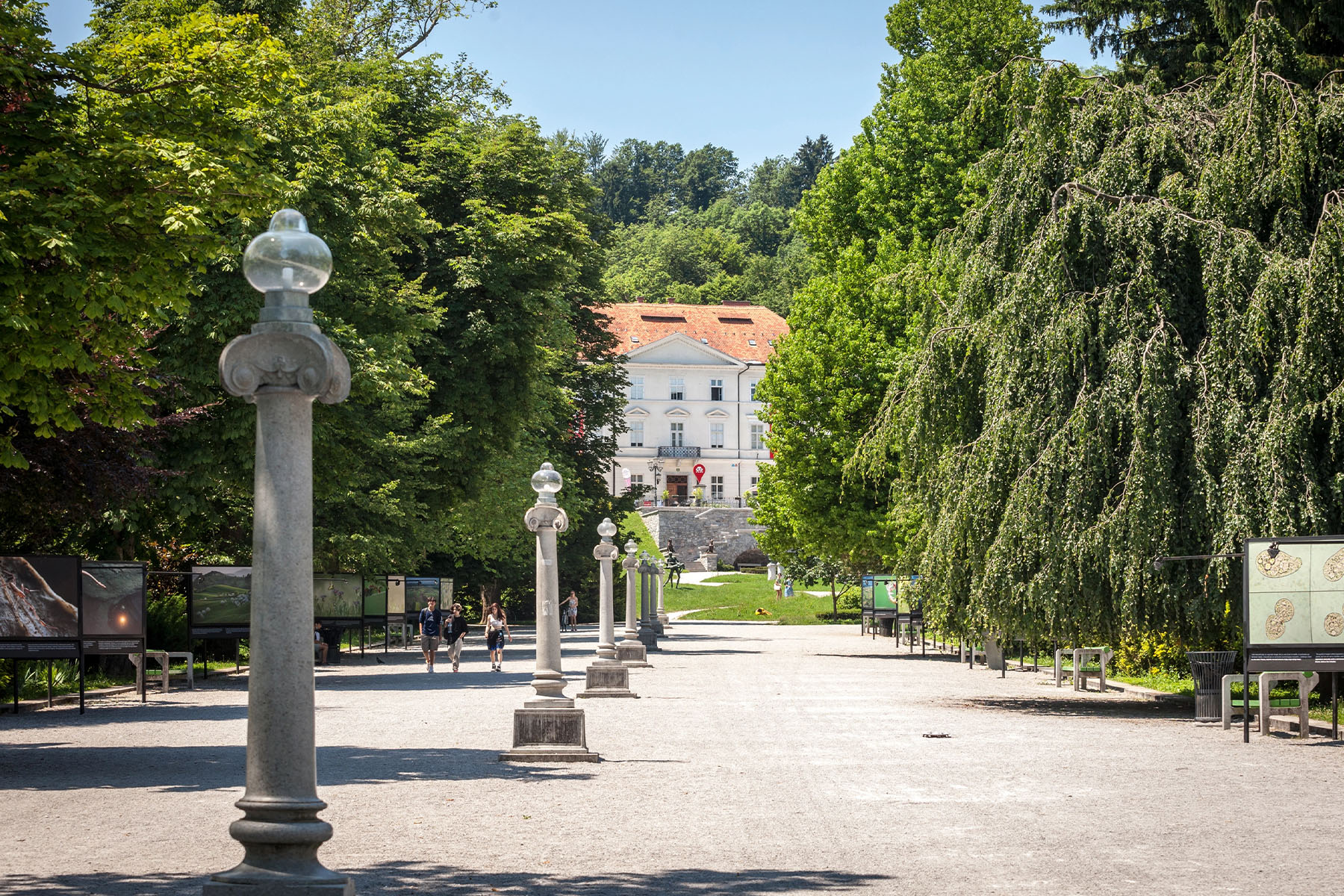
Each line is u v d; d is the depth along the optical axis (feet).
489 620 108.47
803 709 67.92
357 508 115.96
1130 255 65.16
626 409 401.90
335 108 97.71
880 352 133.28
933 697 76.02
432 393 123.54
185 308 43.55
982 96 74.59
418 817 33.47
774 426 139.64
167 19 57.21
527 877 25.79
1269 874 26.21
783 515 152.35
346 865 27.09
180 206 41.06
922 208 145.18
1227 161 63.87
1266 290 60.49
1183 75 105.40
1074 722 60.59
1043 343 65.51
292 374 18.33
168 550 116.98
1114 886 25.03
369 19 155.94
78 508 69.56
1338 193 63.05
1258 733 55.01
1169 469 61.00
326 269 19.17
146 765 44.34
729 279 570.46
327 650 118.62
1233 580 58.75
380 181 100.83
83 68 43.73
